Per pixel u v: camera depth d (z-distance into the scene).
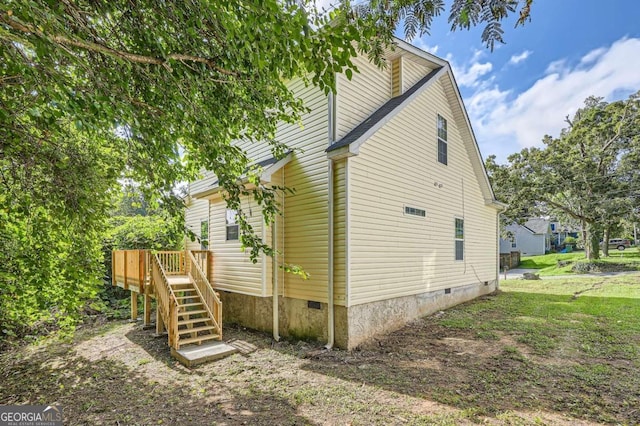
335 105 6.68
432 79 8.68
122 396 4.50
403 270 7.58
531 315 8.26
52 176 3.46
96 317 9.78
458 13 1.96
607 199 18.92
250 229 4.32
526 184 20.75
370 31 2.34
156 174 3.87
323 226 6.52
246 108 3.93
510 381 4.42
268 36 2.40
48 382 5.12
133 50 3.16
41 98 2.55
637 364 4.83
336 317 6.23
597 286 13.20
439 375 4.71
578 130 20.09
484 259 11.89
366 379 4.67
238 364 5.55
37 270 3.96
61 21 2.46
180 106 3.32
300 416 3.72
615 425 3.31
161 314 7.64
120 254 9.80
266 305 7.53
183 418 3.80
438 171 9.22
